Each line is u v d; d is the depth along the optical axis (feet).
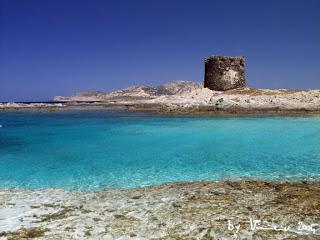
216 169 54.29
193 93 186.50
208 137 85.30
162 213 33.14
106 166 58.54
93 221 31.53
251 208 34.09
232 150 69.00
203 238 27.58
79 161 62.90
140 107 219.00
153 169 55.57
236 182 44.98
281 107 141.79
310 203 35.29
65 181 49.70
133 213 33.42
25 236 28.43
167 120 128.67
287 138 80.74
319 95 149.38
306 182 44.55
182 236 27.96
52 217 32.83
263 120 117.60
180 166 57.11
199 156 64.39
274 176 48.93
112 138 88.38
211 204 35.58
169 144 77.61
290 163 56.85
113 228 29.78
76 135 95.66
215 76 192.24
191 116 141.38
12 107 263.29
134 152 69.72
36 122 136.26
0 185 48.24
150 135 91.30
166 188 42.91
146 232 28.86
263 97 153.07
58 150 74.02
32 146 79.51
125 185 46.73
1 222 31.68
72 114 184.24
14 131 107.04
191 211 33.53
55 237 28.14
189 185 44.09
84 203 37.37
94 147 76.54
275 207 34.27
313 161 57.93
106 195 40.78
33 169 57.77
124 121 131.13
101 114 178.70
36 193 42.68
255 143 75.72
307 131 90.53
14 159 65.72
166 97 237.86
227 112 145.89
